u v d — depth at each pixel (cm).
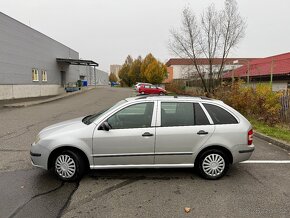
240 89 1252
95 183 442
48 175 477
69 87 3325
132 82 6725
